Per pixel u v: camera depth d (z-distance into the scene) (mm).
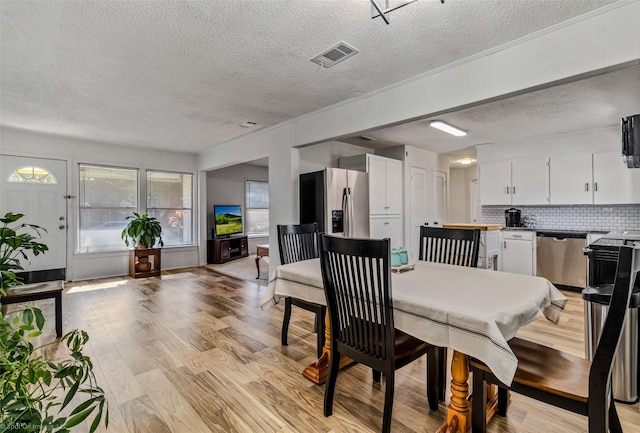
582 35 1994
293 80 2914
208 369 2275
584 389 1198
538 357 1443
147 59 2514
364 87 3084
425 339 1420
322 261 1744
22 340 1085
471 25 2070
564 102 3316
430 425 1696
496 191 5219
